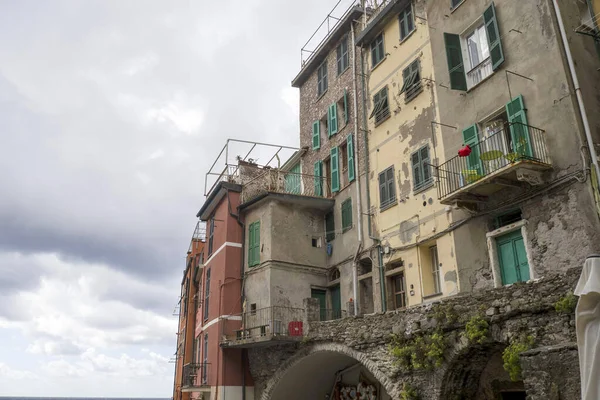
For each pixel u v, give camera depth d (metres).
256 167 27.08
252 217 24.53
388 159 20.97
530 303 11.80
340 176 24.39
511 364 11.59
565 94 13.90
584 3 15.31
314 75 28.34
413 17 20.89
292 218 23.94
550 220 13.77
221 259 24.31
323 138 26.64
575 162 13.38
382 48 22.66
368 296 21.61
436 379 13.98
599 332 5.89
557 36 14.42
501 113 15.95
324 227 24.67
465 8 17.98
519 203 14.67
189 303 36.97
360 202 22.22
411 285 18.55
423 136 19.16
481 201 15.67
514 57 15.59
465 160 16.56
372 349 16.44
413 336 14.88
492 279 15.20
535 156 14.07
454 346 13.54
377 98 22.27
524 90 15.09
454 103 17.70
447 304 13.95
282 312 22.09
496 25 16.22
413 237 18.81
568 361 8.69
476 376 14.26
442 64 18.61
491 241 15.45
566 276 11.21
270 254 22.80
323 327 18.72
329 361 20.69
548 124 14.20
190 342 36.19
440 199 15.85
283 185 25.62
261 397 21.05
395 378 15.34
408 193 19.48
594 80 14.36
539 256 13.88
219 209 26.06
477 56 17.42
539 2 15.09
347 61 25.22
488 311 12.75
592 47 14.80
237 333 22.64
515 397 13.74
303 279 23.23
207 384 22.66
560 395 8.70
